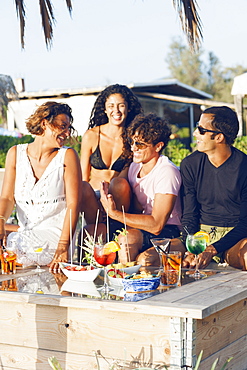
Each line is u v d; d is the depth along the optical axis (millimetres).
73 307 2322
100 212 3818
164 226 3490
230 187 3455
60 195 3396
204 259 3123
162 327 2152
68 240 3234
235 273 2852
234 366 2461
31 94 13953
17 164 3445
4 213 3426
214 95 40094
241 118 12930
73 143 3572
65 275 2900
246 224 3342
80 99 13820
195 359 2117
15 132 13562
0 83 6375
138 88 16438
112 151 4340
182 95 18516
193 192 3598
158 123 3521
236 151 3518
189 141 18391
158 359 2162
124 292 2416
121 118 4293
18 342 2469
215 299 2223
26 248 3148
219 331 2330
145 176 3619
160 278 2578
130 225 3373
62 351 2371
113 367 2162
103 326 2273
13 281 2732
